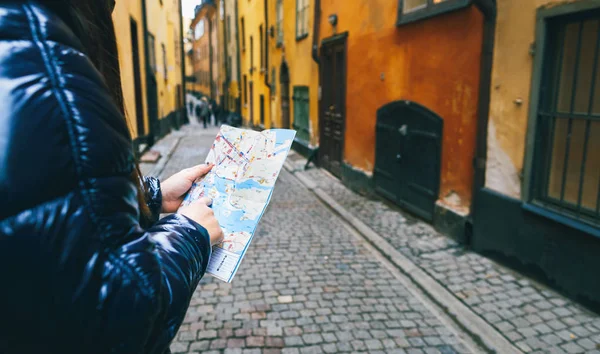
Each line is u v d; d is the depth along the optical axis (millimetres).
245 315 3715
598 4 3281
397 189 6809
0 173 525
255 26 20141
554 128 3938
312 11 11172
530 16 3961
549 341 3186
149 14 15234
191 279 745
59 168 552
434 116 5648
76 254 552
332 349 3223
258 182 1091
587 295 3549
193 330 3469
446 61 5336
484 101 4590
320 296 4078
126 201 620
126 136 650
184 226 811
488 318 3516
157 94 17391
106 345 582
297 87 13227
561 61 3795
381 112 7211
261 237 5828
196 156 13797
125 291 582
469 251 4926
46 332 556
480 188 4746
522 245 4188
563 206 3799
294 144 13672
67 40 614
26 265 532
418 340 3346
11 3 580
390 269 4723
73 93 581
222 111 33156
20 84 551
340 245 5512
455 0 5004
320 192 8414
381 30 7066
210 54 40406
